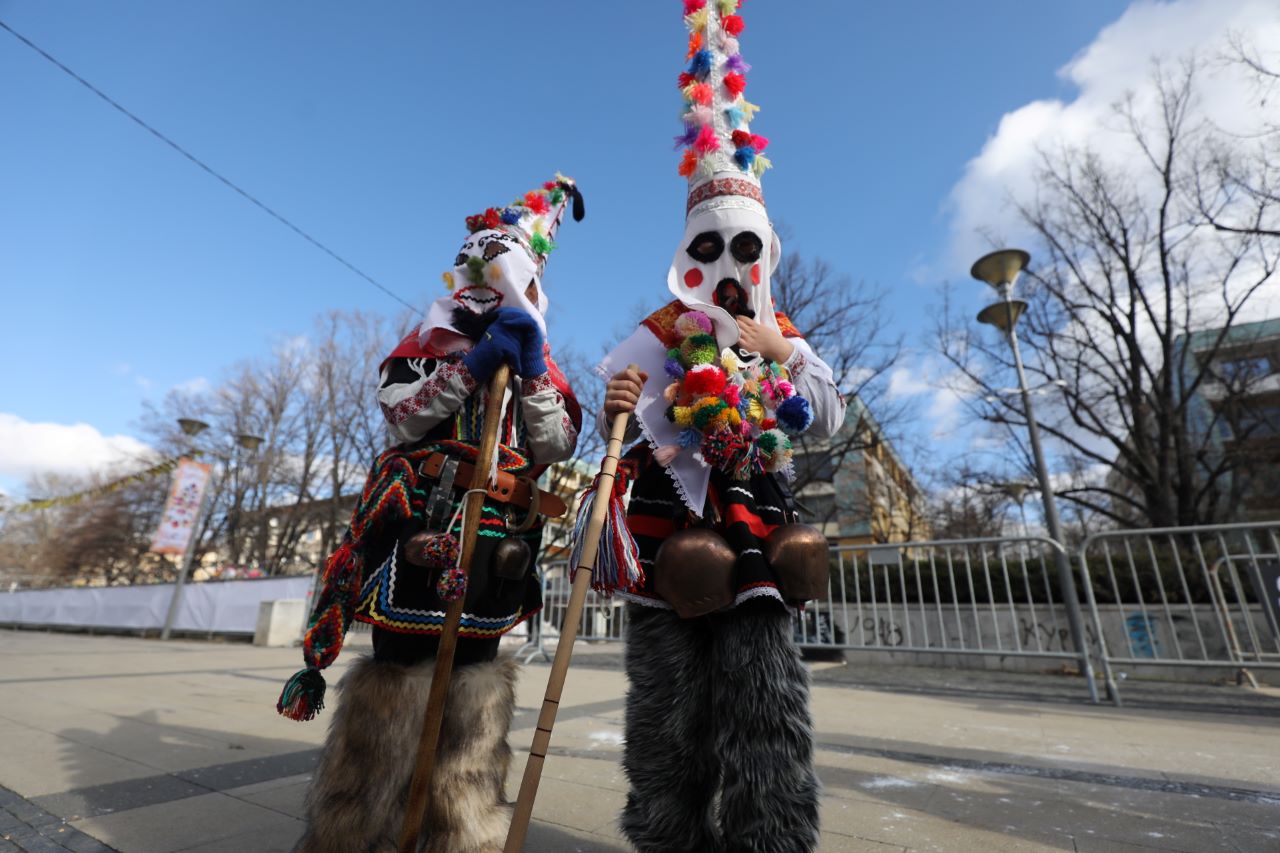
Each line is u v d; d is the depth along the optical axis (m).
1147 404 14.88
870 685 5.55
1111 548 7.22
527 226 1.77
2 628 16.27
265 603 10.00
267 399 25.52
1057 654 4.77
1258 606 6.04
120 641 11.02
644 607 1.50
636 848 1.40
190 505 13.44
